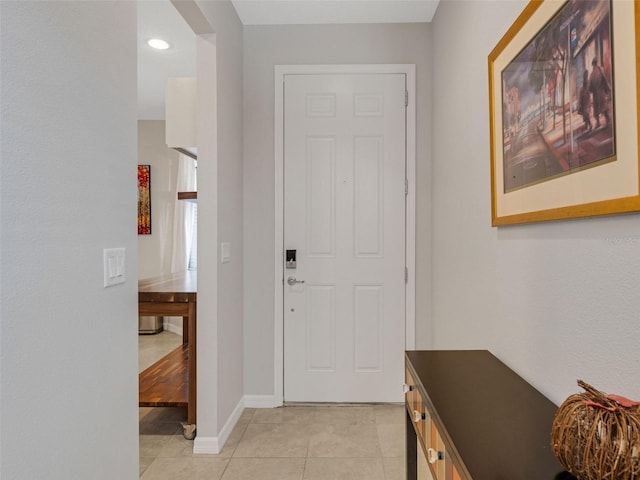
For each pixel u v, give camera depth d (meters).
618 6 0.80
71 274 0.99
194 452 2.11
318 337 2.72
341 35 2.68
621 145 0.80
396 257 2.70
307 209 2.71
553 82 1.06
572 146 0.97
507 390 1.16
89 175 1.06
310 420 2.48
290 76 2.70
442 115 2.35
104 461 1.12
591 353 0.93
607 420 0.64
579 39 0.94
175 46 2.99
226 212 2.29
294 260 2.71
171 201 4.91
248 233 2.71
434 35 2.55
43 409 0.89
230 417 2.36
